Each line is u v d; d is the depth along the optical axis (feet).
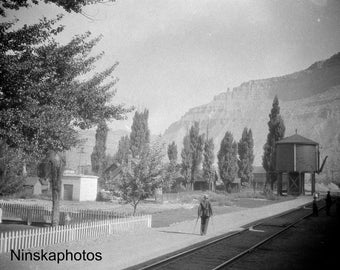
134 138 230.89
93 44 56.59
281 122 252.83
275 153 248.52
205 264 41.81
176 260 43.52
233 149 268.41
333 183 457.68
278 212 118.11
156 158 89.20
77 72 57.36
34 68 42.04
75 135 60.90
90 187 175.94
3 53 40.45
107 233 61.67
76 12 41.91
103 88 63.98
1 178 110.32
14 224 79.46
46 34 43.47
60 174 69.67
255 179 362.33
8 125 40.06
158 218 95.55
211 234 66.33
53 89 47.67
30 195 177.27
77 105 57.47
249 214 110.11
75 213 84.74
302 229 75.92
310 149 232.94
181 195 195.31
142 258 44.73
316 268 41.19
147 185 88.02
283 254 48.88
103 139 254.68
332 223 87.40
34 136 42.83
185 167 273.54
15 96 40.14
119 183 88.28
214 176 275.59
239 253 48.78
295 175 239.50
